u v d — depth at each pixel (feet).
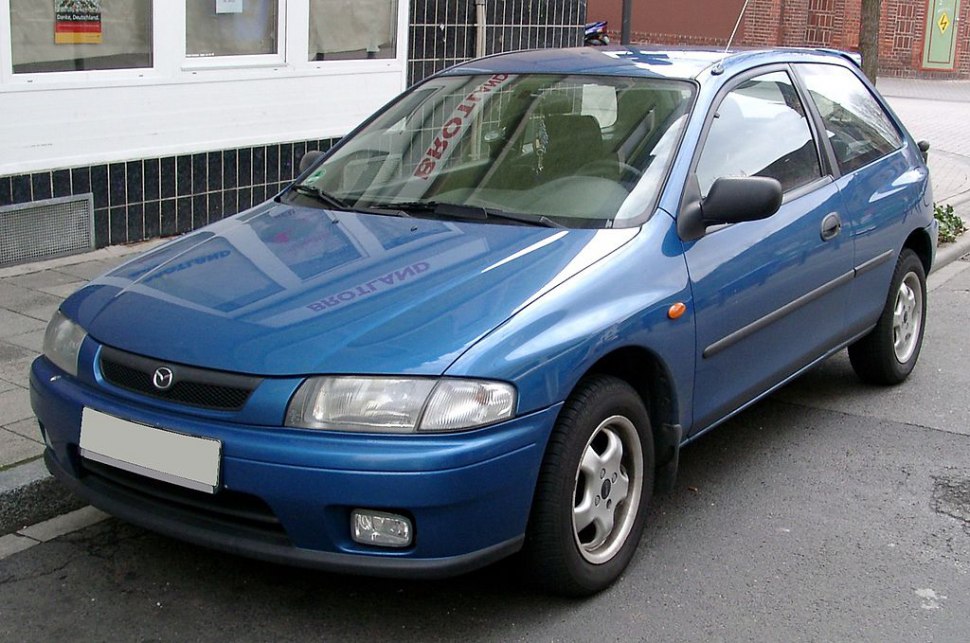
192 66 26.35
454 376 10.81
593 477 12.20
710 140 14.76
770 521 14.88
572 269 12.37
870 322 18.71
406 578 10.92
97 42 24.62
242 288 12.39
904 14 94.84
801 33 91.30
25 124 23.29
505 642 11.76
